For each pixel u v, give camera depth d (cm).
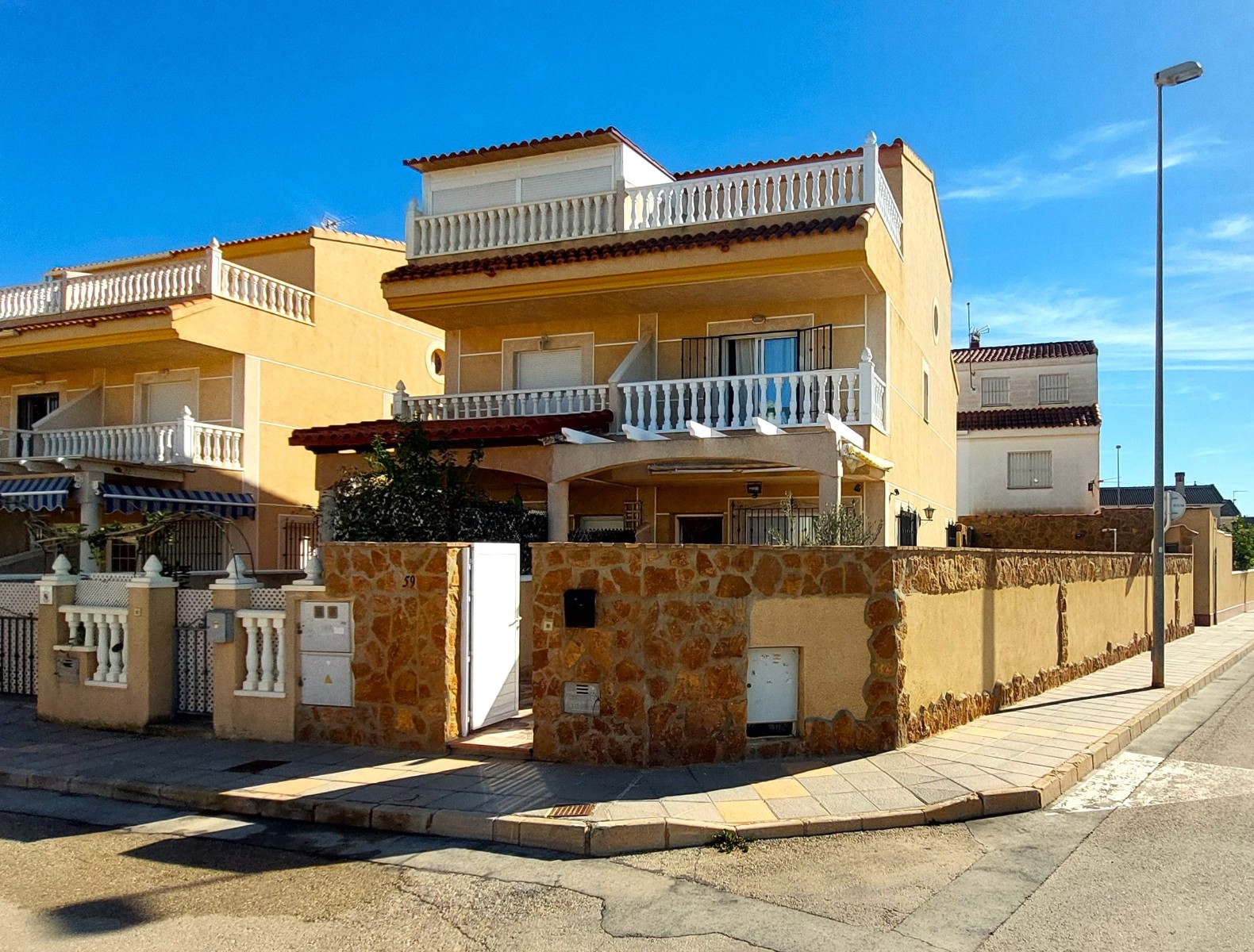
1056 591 1435
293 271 2486
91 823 778
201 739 1024
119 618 1098
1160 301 1484
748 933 538
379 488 1423
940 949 513
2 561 2016
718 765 869
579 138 1883
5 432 2217
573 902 590
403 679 952
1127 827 732
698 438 1467
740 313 1797
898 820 731
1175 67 1460
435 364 2923
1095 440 3416
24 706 1222
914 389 2031
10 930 554
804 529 1464
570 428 1587
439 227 1998
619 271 1686
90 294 2330
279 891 614
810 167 1691
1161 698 1300
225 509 2170
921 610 973
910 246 2006
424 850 697
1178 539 2791
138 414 2355
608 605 881
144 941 536
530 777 836
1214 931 530
